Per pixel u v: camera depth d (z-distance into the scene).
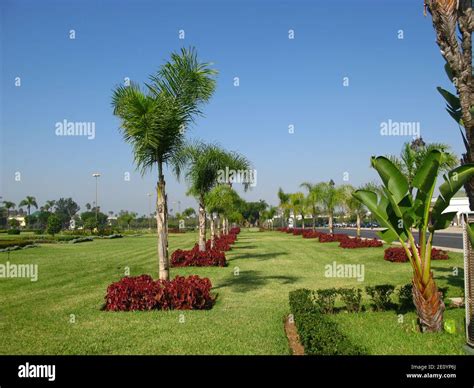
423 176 6.24
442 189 6.22
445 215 6.43
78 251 26.67
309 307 6.75
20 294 10.88
